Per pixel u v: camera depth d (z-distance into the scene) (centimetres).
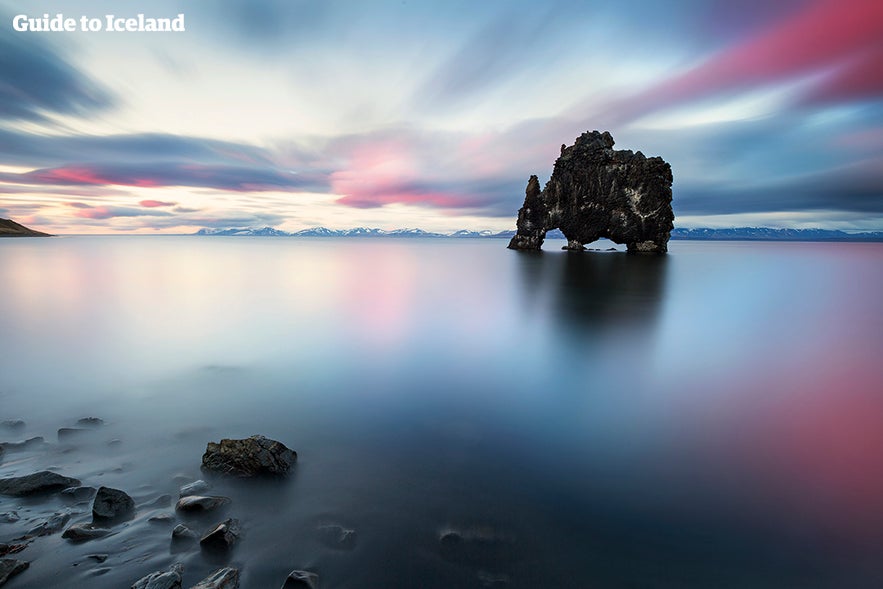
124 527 653
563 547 669
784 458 984
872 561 663
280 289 4006
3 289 3697
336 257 9638
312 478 840
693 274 5694
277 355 1786
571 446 1025
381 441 1023
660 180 8512
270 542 646
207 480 803
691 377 1580
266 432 1054
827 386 1492
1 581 533
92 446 944
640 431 1122
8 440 968
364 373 1562
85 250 10831
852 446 1043
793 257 11462
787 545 695
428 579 589
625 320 2641
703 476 901
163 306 2986
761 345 2064
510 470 902
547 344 2027
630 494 827
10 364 1612
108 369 1559
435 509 754
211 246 16875
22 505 696
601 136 9344
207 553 607
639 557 656
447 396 1350
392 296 3622
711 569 638
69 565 570
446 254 11138
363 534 675
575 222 9694
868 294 3981
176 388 1361
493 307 3091
